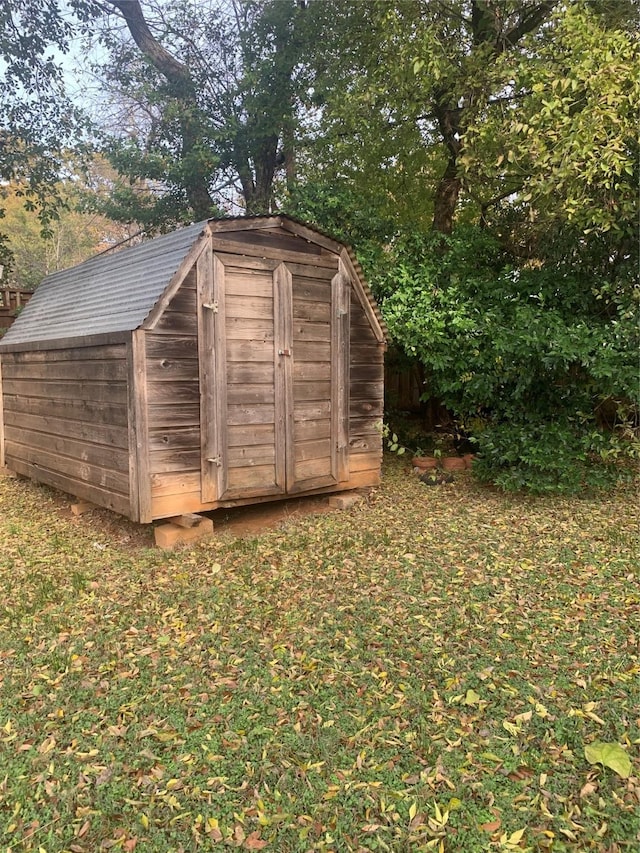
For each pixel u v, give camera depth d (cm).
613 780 210
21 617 346
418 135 907
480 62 693
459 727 241
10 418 693
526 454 584
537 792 206
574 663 286
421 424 936
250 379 507
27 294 1034
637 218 590
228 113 1157
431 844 185
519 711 250
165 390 452
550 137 565
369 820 196
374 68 832
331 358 575
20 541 491
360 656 296
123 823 196
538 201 699
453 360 692
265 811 200
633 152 555
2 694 269
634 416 645
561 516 527
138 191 1277
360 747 230
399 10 753
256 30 1068
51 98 1170
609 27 671
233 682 275
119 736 238
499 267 818
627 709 249
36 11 1109
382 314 690
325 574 406
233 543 466
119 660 297
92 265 664
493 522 517
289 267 527
